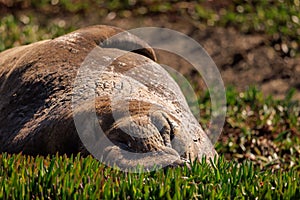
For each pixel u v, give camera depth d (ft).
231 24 134.10
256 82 121.08
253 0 141.28
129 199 49.44
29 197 50.06
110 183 50.01
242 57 126.52
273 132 93.71
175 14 135.74
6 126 63.00
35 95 62.13
